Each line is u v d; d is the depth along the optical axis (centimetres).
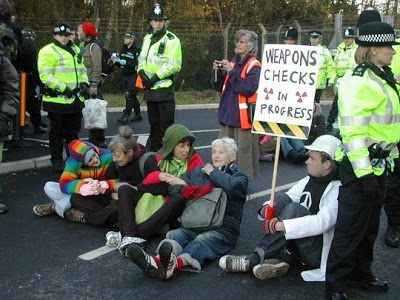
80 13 1906
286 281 425
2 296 393
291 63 438
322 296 402
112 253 473
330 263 377
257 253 424
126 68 1157
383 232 540
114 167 545
